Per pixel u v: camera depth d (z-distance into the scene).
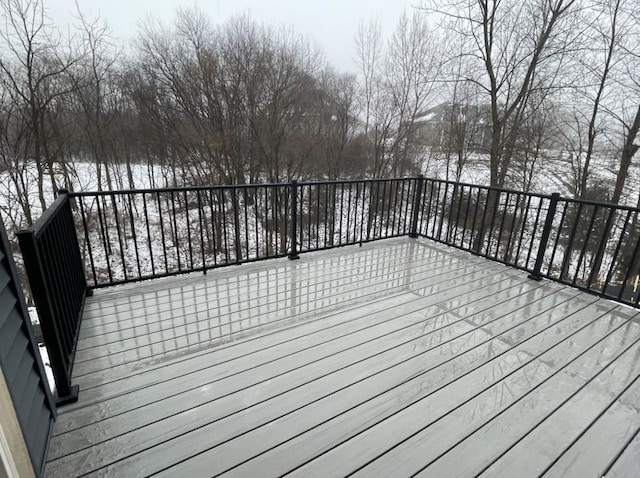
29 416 1.17
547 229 3.07
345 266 3.40
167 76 9.80
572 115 8.39
